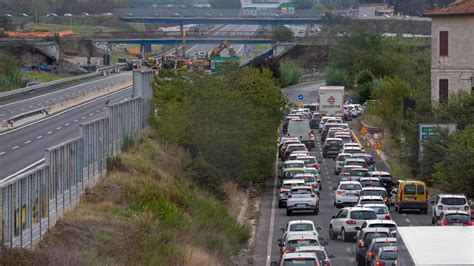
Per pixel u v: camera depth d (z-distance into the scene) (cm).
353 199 8719
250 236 7400
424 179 9662
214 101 9962
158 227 6031
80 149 6450
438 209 7319
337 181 10856
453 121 10000
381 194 8481
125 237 5472
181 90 10544
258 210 8950
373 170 10494
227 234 6894
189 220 6769
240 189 10106
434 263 2495
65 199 5859
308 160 11350
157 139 9838
